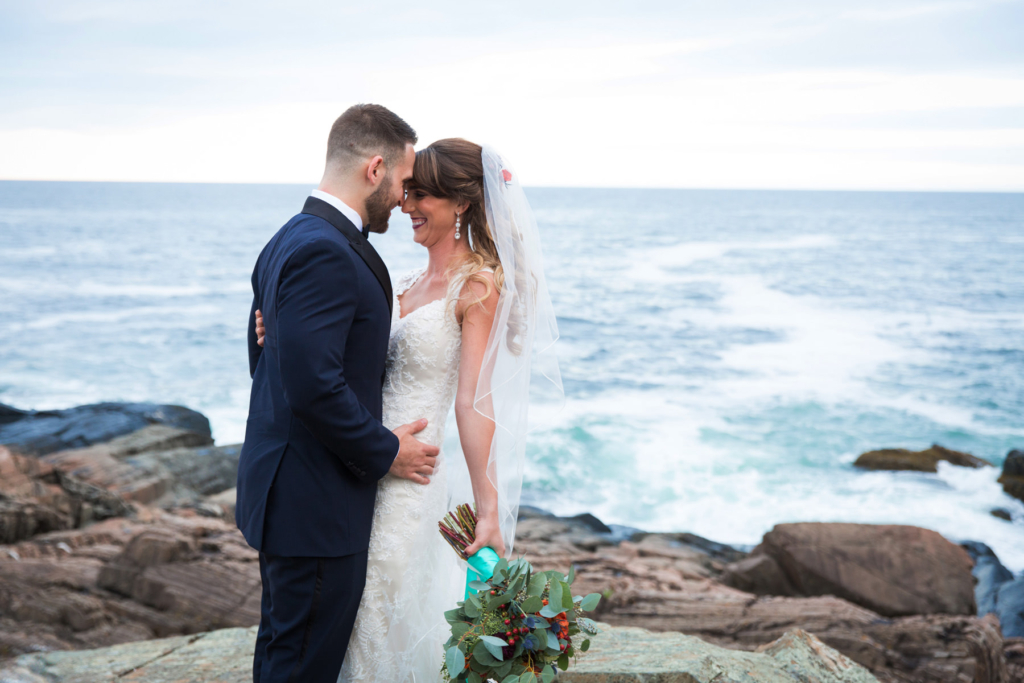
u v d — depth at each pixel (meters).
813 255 53.25
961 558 7.80
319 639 1.89
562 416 16.11
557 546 8.34
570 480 12.50
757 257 51.56
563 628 1.79
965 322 29.02
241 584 6.07
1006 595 8.19
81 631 5.40
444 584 2.22
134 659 2.80
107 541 7.31
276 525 1.86
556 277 40.53
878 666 5.22
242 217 88.12
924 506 11.62
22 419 11.32
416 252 48.78
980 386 19.61
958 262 48.69
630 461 13.44
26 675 2.67
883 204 150.88
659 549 8.67
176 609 5.72
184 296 33.72
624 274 42.19
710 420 16.16
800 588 7.75
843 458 13.88
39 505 7.80
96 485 8.85
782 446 14.53
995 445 15.11
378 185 1.98
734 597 6.45
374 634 2.03
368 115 1.97
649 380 19.89
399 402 2.13
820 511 11.42
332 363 1.75
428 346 2.11
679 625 5.87
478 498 2.03
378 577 2.02
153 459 9.84
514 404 2.10
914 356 23.08
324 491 1.87
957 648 5.41
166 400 17.61
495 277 2.08
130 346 23.50
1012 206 140.75
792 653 2.66
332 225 1.90
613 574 7.43
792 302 33.44
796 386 19.44
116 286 36.28
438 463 2.19
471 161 2.10
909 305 32.91
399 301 2.31
